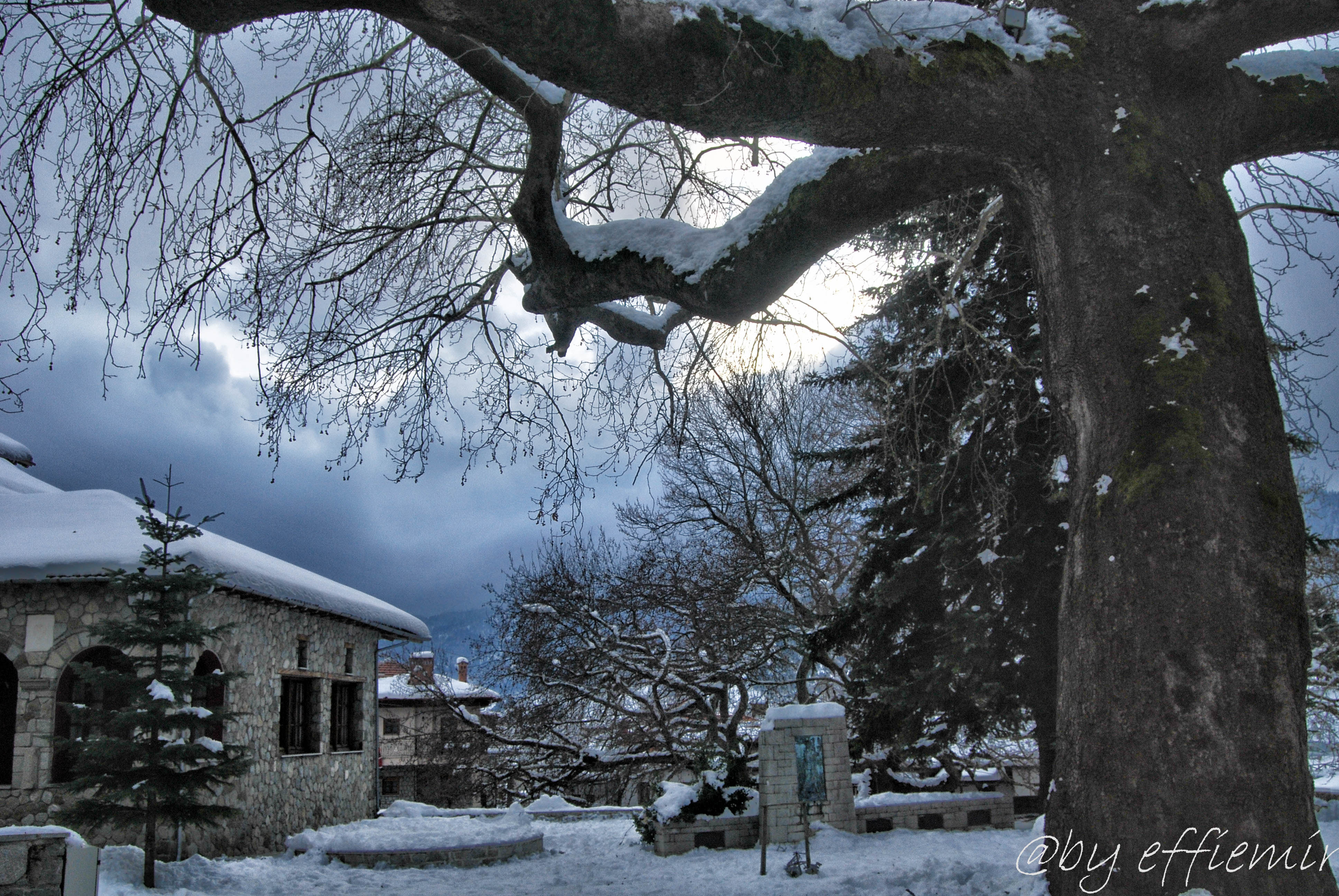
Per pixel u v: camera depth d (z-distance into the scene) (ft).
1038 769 72.23
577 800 94.73
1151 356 19.48
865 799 54.34
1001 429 47.88
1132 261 20.25
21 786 45.27
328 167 29.50
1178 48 21.49
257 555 61.46
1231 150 22.57
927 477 48.60
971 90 21.08
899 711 54.85
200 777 39.75
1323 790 48.26
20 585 47.47
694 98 20.26
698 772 57.52
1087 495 19.88
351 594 69.87
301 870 46.93
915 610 54.44
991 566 47.19
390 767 141.90
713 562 79.05
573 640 82.02
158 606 40.47
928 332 43.75
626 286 26.99
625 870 45.52
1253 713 17.22
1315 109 22.63
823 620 62.54
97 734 46.19
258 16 18.75
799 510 69.87
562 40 18.60
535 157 26.27
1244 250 21.08
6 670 49.98
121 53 23.76
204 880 40.75
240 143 25.02
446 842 51.62
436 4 17.83
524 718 87.86
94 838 44.45
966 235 38.45
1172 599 17.89
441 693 98.84
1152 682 17.70
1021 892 21.30
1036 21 22.72
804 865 39.09
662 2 19.54
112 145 23.20
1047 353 22.08
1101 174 21.01
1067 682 19.44
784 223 23.63
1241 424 19.01
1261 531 18.25
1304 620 18.29
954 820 53.21
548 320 32.86
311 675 62.08
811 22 20.67
